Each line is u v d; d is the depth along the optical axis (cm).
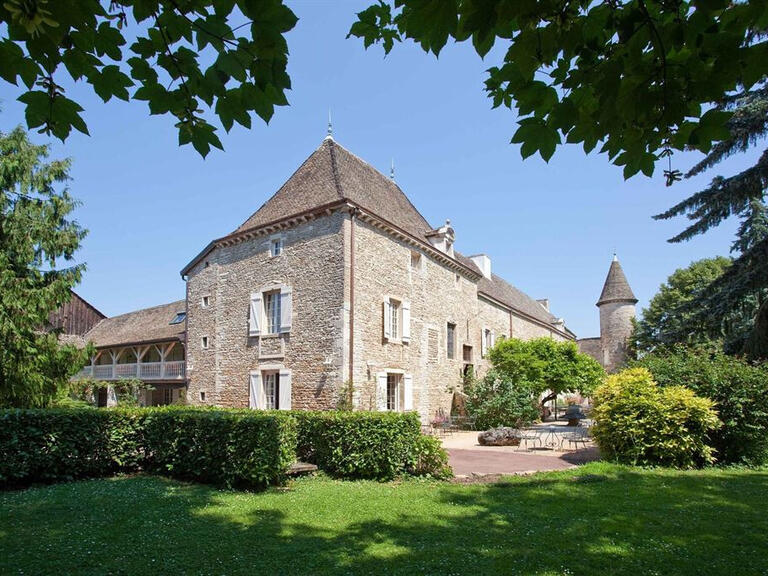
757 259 1275
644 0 240
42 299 1302
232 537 516
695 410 951
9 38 229
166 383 2358
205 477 822
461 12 226
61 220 1430
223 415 819
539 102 279
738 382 995
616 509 635
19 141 1389
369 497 704
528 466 1021
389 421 866
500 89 306
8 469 760
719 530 544
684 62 255
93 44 243
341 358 1469
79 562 443
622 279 4069
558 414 3256
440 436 1688
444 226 2119
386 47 341
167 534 525
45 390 1364
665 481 814
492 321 2702
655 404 962
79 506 643
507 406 1847
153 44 250
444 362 2022
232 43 241
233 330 1806
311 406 1520
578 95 275
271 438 770
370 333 1583
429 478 859
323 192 1716
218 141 289
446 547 489
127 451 920
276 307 1702
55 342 1376
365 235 1609
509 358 2125
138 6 235
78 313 3103
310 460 934
